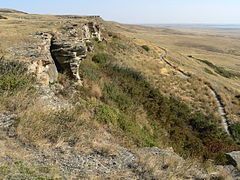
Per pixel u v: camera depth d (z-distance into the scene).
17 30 27.58
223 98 40.75
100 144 12.05
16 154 9.55
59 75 21.28
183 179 11.13
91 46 36.94
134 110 25.44
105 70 32.12
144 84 33.59
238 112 38.00
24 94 13.53
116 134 15.37
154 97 31.97
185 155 19.81
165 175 10.83
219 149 26.42
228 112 37.03
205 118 33.53
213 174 12.55
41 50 20.91
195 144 25.39
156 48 61.66
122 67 36.09
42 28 30.42
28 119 11.53
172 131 26.81
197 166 13.05
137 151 12.71
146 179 10.35
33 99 13.84
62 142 11.23
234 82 67.19
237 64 108.06
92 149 11.63
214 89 43.72
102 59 35.78
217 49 166.38
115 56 43.38
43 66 18.89
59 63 22.33
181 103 34.62
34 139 10.80
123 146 13.37
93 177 9.49
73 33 30.80
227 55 129.62
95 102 20.30
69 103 16.61
